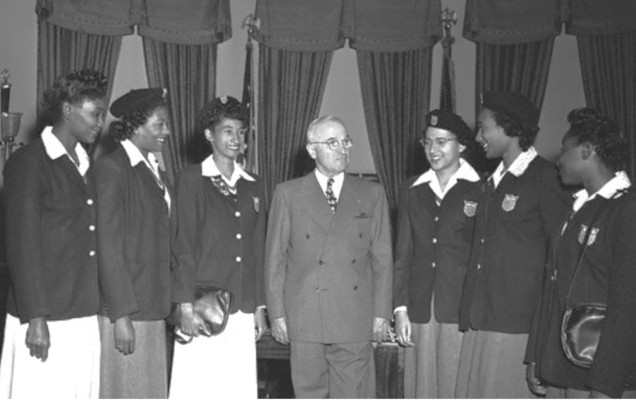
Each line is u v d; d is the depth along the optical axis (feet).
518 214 12.42
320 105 28.40
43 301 10.52
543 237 12.44
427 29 27.91
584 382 10.36
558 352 10.67
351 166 28.91
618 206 9.99
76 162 11.40
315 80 28.07
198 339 12.53
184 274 12.44
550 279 11.19
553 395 11.21
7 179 10.81
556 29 27.53
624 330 9.52
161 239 12.28
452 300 13.15
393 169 28.02
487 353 12.43
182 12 27.61
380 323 12.89
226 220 12.84
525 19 27.63
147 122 12.23
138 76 28.66
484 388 12.41
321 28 27.94
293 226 12.86
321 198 12.80
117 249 11.50
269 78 28.07
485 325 12.43
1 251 24.21
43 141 11.06
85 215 11.26
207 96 27.91
